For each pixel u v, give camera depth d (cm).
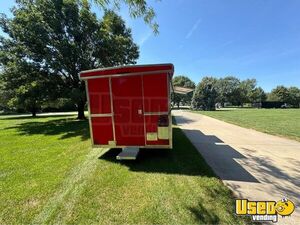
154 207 324
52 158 588
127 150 566
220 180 430
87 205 332
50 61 1454
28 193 373
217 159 576
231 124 1353
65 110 4412
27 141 852
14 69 1471
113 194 367
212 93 3650
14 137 956
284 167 509
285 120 1580
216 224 284
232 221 290
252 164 532
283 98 7819
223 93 7781
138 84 550
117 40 1625
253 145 739
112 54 1652
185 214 306
